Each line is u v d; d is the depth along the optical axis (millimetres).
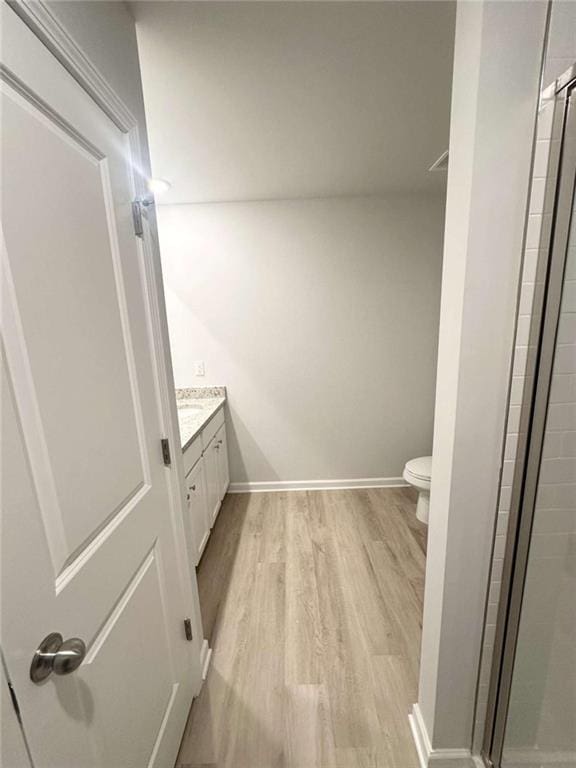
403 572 1966
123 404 865
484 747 1069
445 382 939
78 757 621
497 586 974
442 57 1219
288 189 2363
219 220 2592
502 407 882
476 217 797
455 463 907
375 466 2969
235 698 1305
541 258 810
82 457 684
